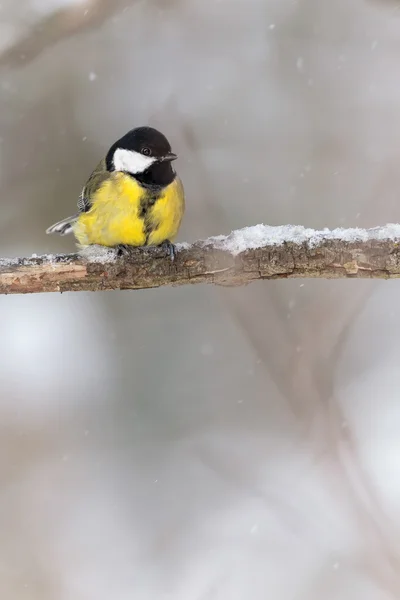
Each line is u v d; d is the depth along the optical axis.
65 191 13.27
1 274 7.25
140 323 13.88
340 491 9.90
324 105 13.85
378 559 9.36
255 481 11.42
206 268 7.12
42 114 13.42
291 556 10.23
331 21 13.87
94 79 13.49
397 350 12.67
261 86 14.00
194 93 13.98
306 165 13.63
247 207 13.39
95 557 11.09
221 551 10.74
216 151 13.74
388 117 13.69
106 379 13.38
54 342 13.80
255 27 14.06
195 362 13.43
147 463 12.44
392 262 6.70
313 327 11.19
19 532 11.51
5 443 12.68
